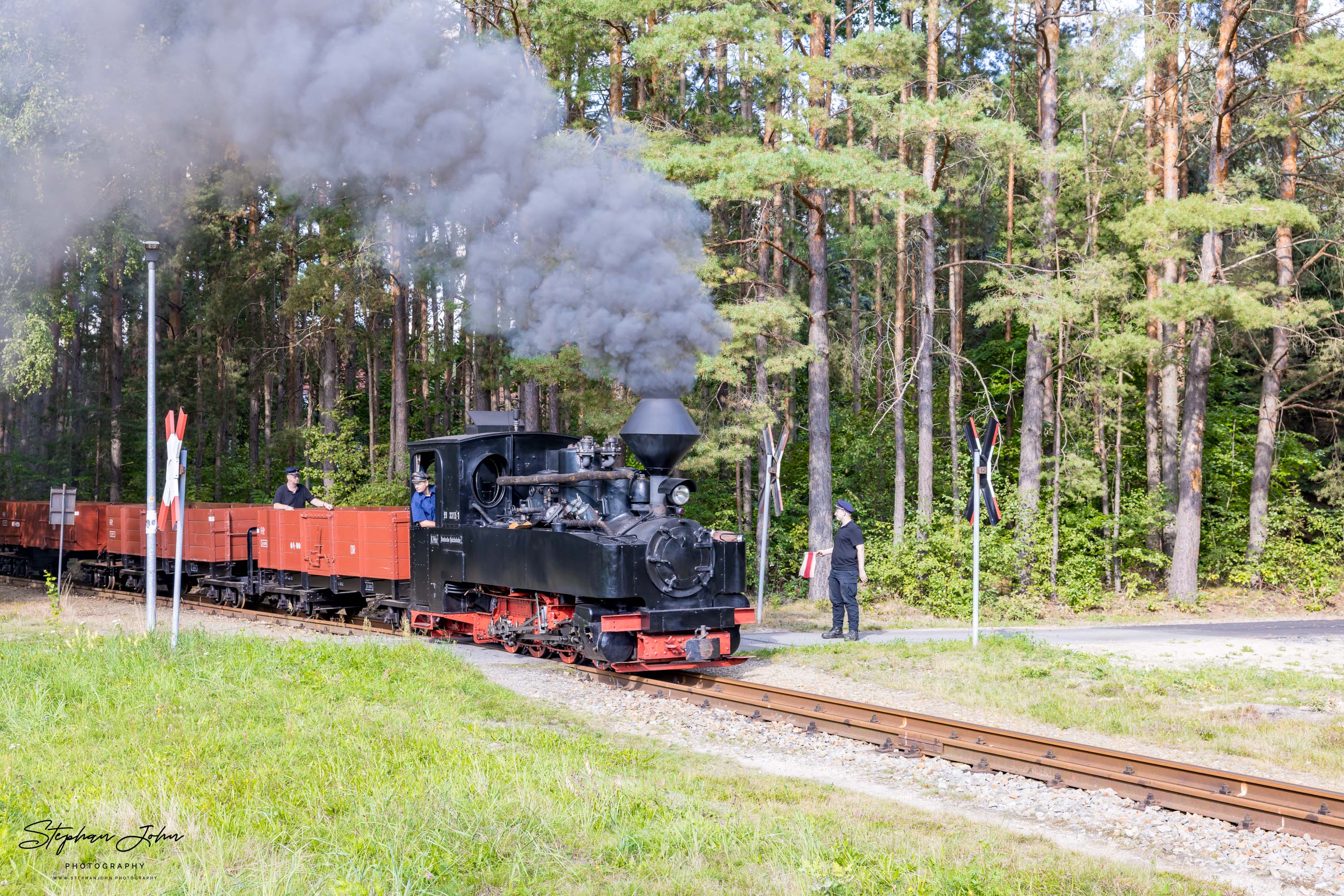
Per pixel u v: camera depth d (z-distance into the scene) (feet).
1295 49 57.31
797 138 53.83
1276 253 71.77
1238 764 25.21
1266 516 72.08
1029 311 57.77
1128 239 57.62
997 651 40.60
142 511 63.26
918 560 62.34
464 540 42.09
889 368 90.89
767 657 41.06
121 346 110.32
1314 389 83.46
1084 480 67.46
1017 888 16.47
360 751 23.79
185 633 39.96
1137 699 31.76
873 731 27.22
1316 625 56.03
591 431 65.67
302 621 51.03
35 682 30.04
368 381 122.31
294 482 56.90
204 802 19.65
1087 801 22.02
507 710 30.35
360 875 16.03
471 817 19.02
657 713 30.81
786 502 81.00
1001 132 53.21
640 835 18.30
